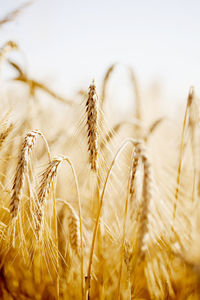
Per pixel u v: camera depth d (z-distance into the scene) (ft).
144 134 2.24
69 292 2.07
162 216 1.77
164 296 1.92
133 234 1.73
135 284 1.90
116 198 1.97
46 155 2.24
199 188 2.01
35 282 2.15
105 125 1.95
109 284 2.14
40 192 1.80
